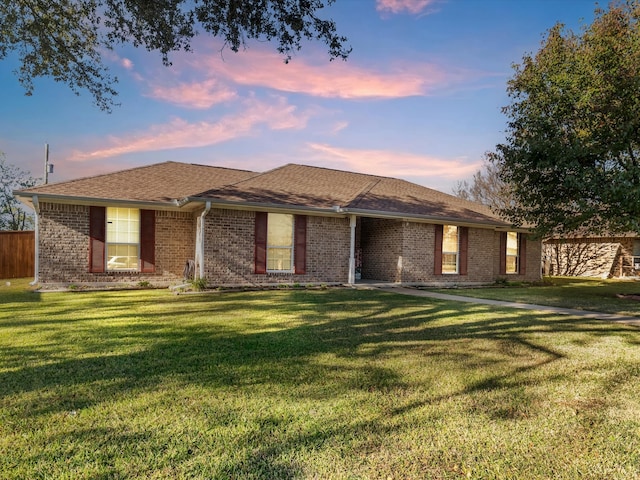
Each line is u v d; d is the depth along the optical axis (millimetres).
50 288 11586
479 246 15945
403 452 2533
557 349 5227
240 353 4777
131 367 4188
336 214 13375
